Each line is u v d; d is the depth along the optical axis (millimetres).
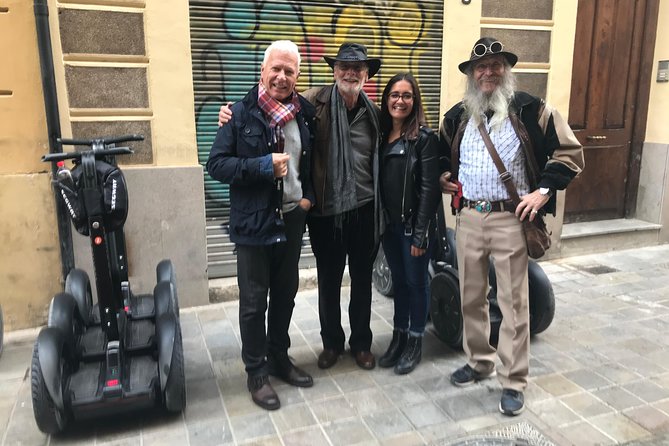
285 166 2539
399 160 2896
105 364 2707
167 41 3729
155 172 3842
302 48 4176
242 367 3254
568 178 2578
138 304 3406
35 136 3543
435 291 3471
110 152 2498
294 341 3592
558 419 2699
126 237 3865
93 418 2574
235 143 2645
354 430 2627
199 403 2865
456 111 2875
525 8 4727
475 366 3029
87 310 3182
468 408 2807
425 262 3051
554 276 4863
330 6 4188
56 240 3686
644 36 5562
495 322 3330
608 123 5637
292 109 2684
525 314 2760
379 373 3168
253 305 2770
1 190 3523
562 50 4891
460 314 3289
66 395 2494
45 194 3611
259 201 2641
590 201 5777
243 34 4000
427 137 2850
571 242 5418
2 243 3584
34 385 2402
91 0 3531
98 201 2463
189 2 3814
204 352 3441
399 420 2707
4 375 3176
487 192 2697
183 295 4102
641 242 5715
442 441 2537
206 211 4176
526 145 2615
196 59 3920
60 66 3533
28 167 3564
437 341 3586
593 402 2848
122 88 3699
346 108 2871
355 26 4289
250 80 4078
